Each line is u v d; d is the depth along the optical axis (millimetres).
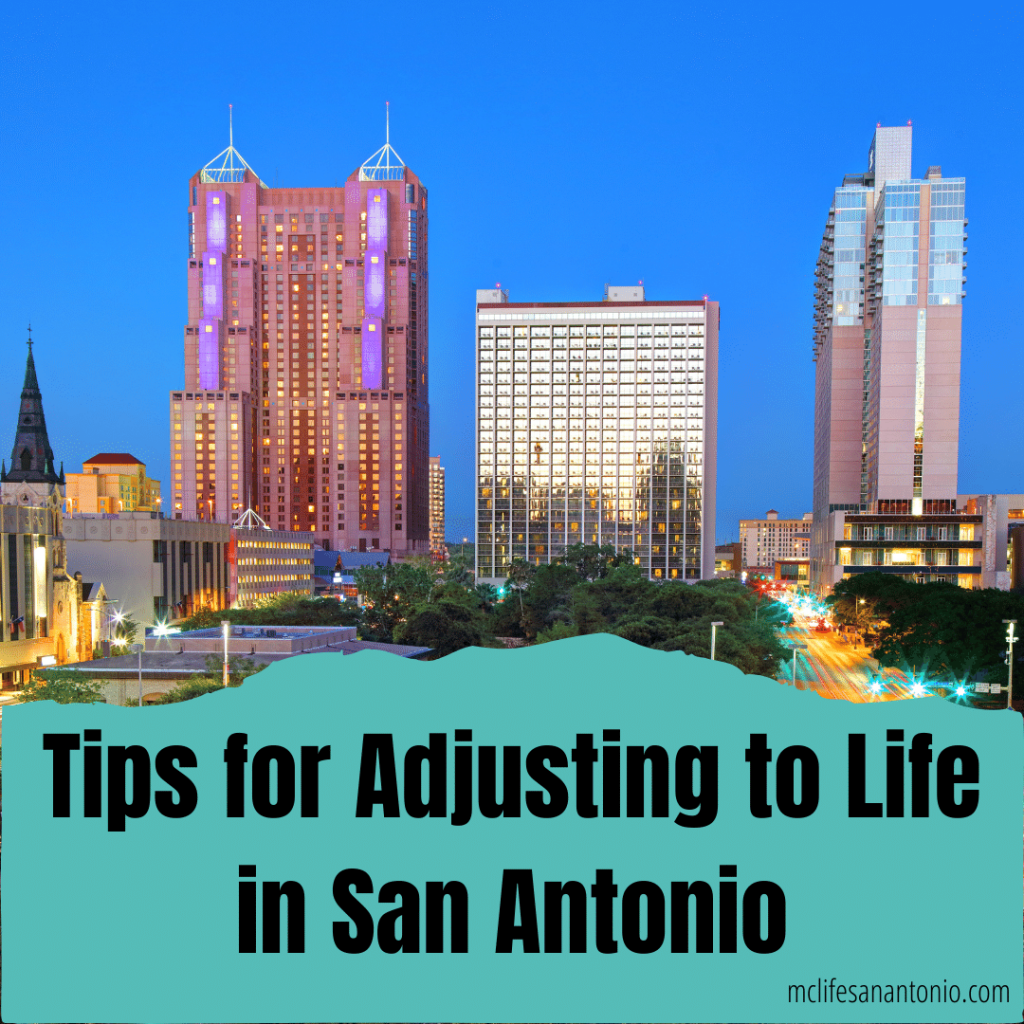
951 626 74500
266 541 175250
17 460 102125
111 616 114000
